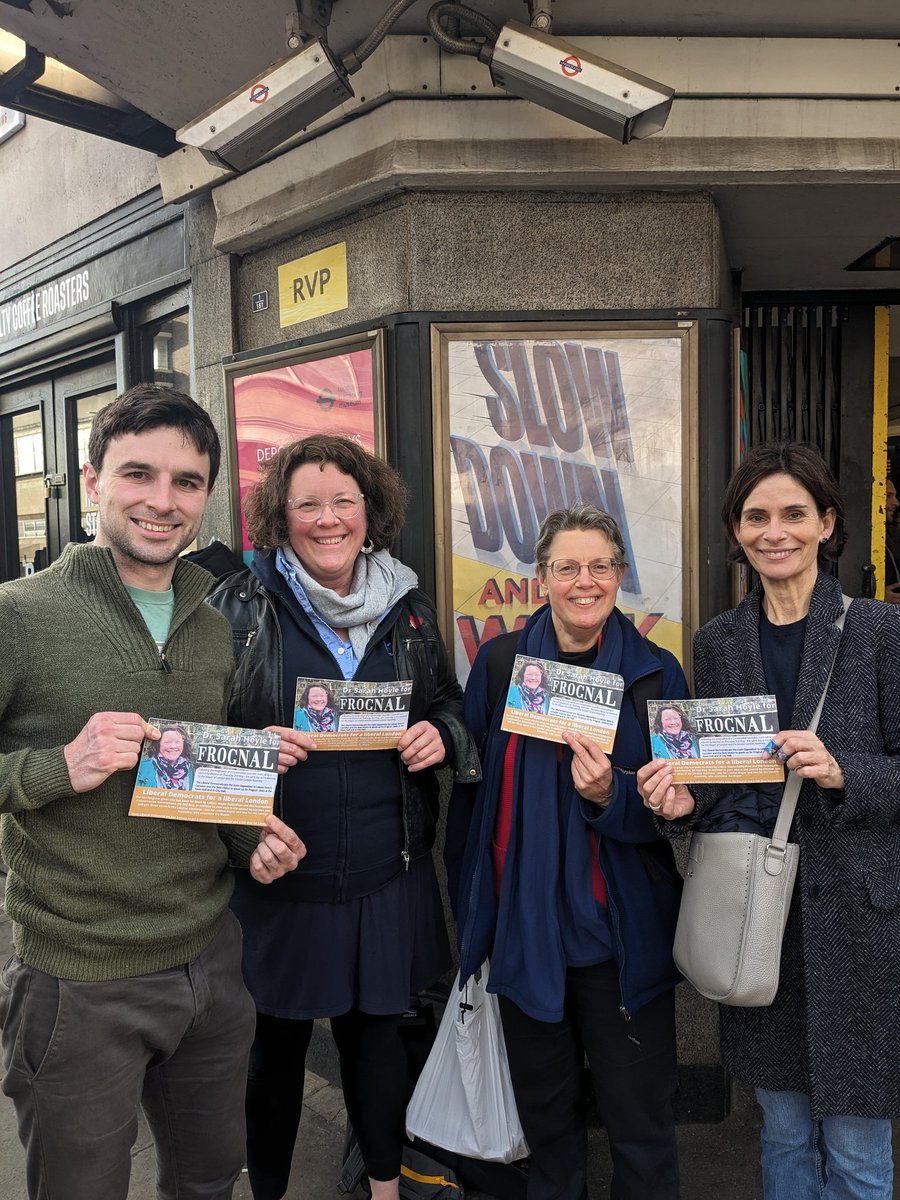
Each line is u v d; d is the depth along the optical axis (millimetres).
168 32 2400
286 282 2967
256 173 2861
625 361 2543
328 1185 2383
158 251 3725
